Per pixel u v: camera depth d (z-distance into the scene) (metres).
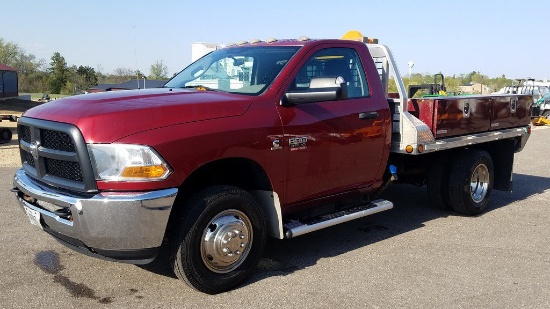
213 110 4.20
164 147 3.83
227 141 4.16
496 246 5.78
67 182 3.97
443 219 6.95
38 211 4.20
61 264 4.92
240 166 4.61
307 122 4.77
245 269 4.45
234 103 4.36
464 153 6.97
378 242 5.85
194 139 3.97
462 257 5.38
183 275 4.12
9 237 5.70
